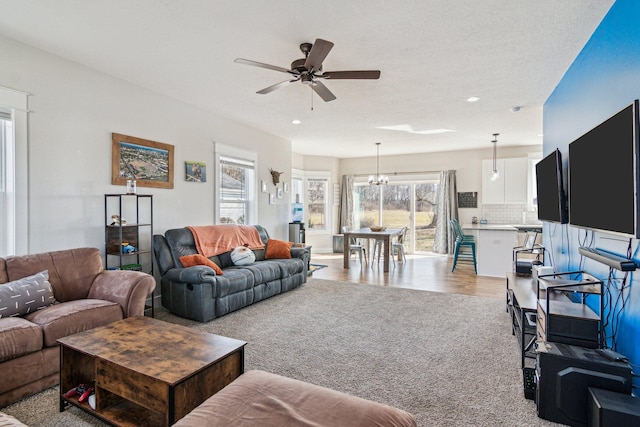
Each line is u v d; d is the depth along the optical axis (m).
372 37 2.71
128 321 2.30
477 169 7.96
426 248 8.62
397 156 8.84
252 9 2.34
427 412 1.95
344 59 3.11
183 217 4.45
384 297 4.46
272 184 6.36
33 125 2.94
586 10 2.32
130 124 3.76
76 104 3.25
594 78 2.58
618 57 2.17
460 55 3.02
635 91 1.94
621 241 2.12
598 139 2.09
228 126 5.24
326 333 3.18
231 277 3.76
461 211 8.11
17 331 2.04
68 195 3.19
